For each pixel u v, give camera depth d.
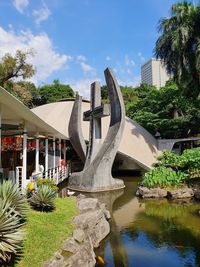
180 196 13.07
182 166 15.33
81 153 19.08
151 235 7.87
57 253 5.11
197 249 6.83
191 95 23.66
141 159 23.33
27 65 25.58
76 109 20.38
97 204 9.12
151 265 5.98
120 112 16.59
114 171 25.36
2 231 4.35
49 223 6.38
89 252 5.89
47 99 45.34
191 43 21.81
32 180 9.80
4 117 11.14
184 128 29.27
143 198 13.36
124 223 9.09
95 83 17.45
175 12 22.25
